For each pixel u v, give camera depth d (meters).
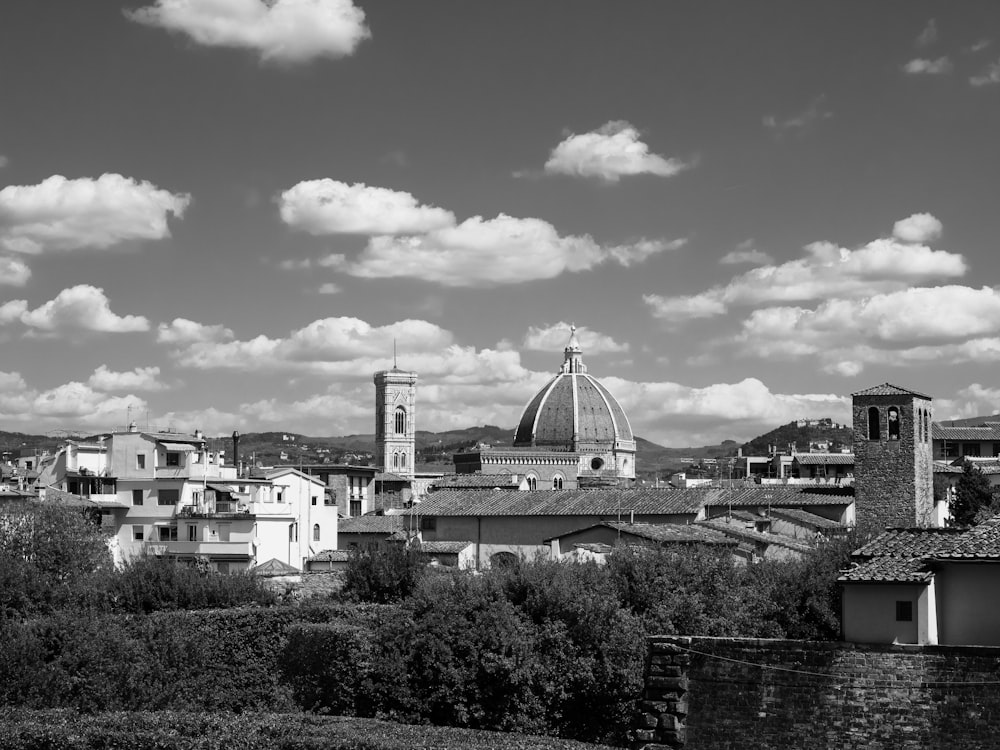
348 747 54.66
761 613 74.00
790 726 49.03
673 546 85.12
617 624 68.12
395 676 67.56
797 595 74.44
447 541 137.25
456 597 70.19
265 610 78.56
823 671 48.78
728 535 107.56
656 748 50.75
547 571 71.44
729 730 50.09
